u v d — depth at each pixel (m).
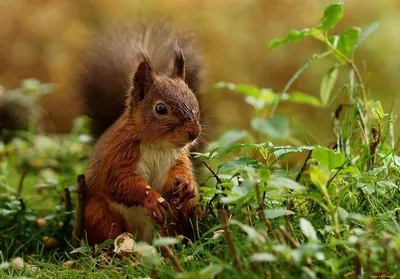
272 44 4.50
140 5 8.48
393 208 4.34
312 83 8.06
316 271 4.23
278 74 8.35
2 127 4.94
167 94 4.41
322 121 7.48
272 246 4.21
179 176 4.41
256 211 4.30
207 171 4.58
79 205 4.44
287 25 8.55
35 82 4.95
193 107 4.41
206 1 8.67
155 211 4.39
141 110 4.41
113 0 8.51
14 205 4.55
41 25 8.48
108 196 4.43
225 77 8.21
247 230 4.22
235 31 8.46
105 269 4.34
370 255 4.22
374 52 8.09
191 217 4.43
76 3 8.63
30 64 8.34
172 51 4.55
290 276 4.21
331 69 4.53
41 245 4.50
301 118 7.15
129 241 4.38
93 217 4.45
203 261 4.30
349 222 4.32
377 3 8.45
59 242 4.51
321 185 4.26
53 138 5.00
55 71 8.16
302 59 8.33
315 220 4.34
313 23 8.52
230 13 8.66
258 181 4.32
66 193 4.52
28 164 4.76
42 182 4.74
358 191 4.36
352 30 4.48
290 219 4.34
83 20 8.54
